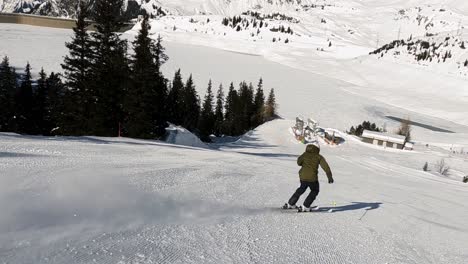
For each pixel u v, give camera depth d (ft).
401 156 210.18
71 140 59.16
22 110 176.55
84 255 14.02
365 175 78.59
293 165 70.13
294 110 409.90
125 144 64.75
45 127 177.17
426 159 205.87
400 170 117.19
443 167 184.96
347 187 49.24
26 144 44.88
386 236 25.00
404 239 24.99
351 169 93.50
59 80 190.90
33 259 13.10
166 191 27.78
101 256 14.15
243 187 35.42
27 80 189.16
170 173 36.09
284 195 34.94
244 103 328.49
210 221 21.59
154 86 132.57
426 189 65.46
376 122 393.50
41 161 34.09
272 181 42.60
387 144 237.25
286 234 21.52
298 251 18.84
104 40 128.98
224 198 28.89
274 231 21.74
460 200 55.62
